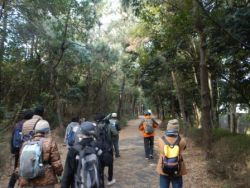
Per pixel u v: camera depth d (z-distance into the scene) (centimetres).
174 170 550
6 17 1638
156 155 1337
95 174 456
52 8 1678
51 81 2288
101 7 2555
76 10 2012
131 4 1250
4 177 916
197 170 973
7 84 2150
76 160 464
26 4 1588
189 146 1480
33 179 475
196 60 1770
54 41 2086
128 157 1306
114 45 2953
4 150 1077
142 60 1892
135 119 6334
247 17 746
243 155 855
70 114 2983
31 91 2316
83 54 2548
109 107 3922
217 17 843
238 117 1995
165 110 4319
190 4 993
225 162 879
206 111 1198
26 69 2175
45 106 2408
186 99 2664
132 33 2127
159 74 1984
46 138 500
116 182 898
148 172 1023
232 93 1593
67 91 2708
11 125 1711
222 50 896
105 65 2975
